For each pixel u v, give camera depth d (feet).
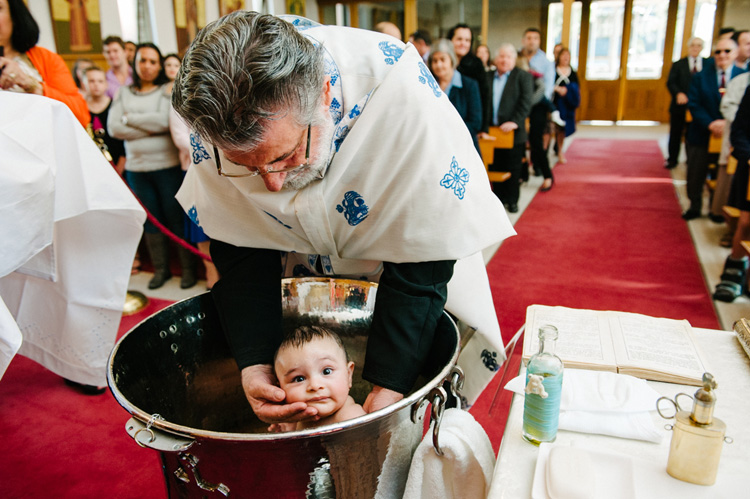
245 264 3.49
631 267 10.50
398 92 2.92
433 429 2.66
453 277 3.57
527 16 31.58
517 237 12.65
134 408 2.48
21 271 5.05
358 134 2.94
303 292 3.79
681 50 32.45
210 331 3.68
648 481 2.36
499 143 14.02
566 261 10.93
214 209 3.44
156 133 9.26
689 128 13.14
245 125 2.23
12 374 7.12
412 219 3.02
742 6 30.35
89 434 5.86
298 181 2.97
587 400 2.89
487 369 3.99
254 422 3.94
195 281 10.30
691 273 10.09
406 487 2.84
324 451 2.52
